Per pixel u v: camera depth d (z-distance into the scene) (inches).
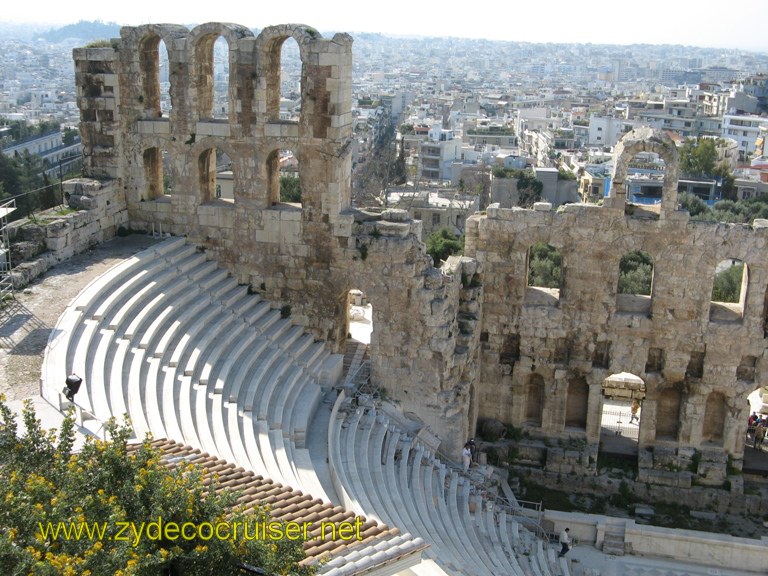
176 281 1784.0
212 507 825.5
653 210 1886.1
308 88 1784.0
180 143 1902.1
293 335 1886.1
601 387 1941.4
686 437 1925.4
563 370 1945.1
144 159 1969.7
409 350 1847.9
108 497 804.0
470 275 1910.7
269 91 1849.2
